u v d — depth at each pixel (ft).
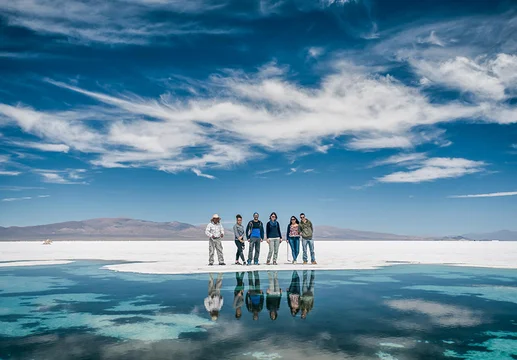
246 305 23.25
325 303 23.91
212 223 52.60
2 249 130.93
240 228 53.47
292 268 47.65
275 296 26.43
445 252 108.27
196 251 114.73
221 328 17.70
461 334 16.78
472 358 13.71
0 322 19.26
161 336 16.46
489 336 16.51
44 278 37.76
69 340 15.96
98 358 13.60
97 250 122.93
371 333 16.81
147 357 13.69
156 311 21.58
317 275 40.06
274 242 53.78
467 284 33.24
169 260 65.92
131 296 26.58
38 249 132.46
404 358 13.65
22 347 14.97
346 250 125.18
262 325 18.24
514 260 66.80
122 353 14.15
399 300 25.04
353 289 29.84
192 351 14.34
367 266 51.16
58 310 22.09
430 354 14.14
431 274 41.65
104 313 21.17
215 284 32.68
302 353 14.12
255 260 53.67
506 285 32.71
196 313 21.03
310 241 54.75
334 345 15.06
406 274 41.50
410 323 18.71
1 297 26.45
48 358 13.64
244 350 14.46
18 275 40.57
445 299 25.50
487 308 22.54
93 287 31.07
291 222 55.42
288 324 18.43
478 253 101.09
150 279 36.47
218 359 13.46
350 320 19.29
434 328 17.80
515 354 14.19
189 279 36.32
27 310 22.15
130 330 17.49
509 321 19.29
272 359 13.47
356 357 13.71
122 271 44.27
